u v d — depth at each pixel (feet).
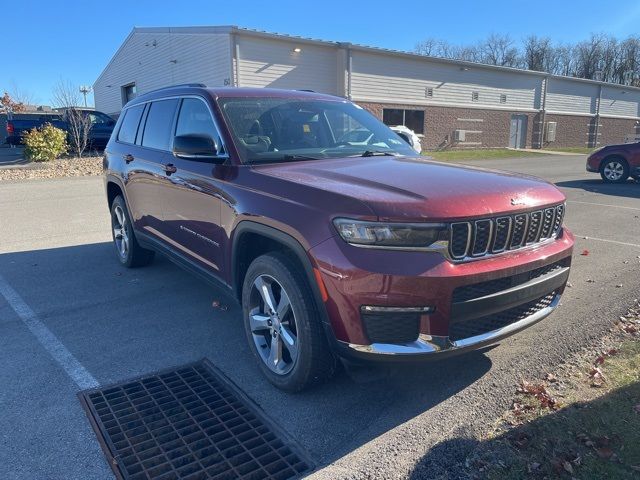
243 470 8.37
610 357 11.96
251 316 11.27
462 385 10.89
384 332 8.74
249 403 10.33
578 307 15.20
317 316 9.61
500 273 9.16
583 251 21.65
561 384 10.79
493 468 8.23
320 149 13.07
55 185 43.42
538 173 55.77
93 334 13.69
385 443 9.00
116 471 8.31
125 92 92.17
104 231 26.35
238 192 11.22
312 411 10.04
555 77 102.53
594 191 40.11
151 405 10.29
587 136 115.44
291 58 64.34
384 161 12.21
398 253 8.58
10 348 12.82
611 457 8.34
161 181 14.97
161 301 16.11
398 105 77.20
